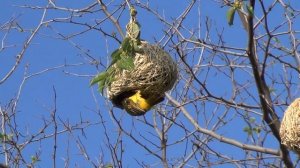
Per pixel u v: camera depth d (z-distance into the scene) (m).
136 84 10.73
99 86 10.16
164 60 10.83
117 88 10.80
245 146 12.09
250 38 10.80
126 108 10.83
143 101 10.75
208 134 12.58
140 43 10.84
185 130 13.05
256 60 11.16
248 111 12.29
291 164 11.48
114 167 12.48
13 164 12.39
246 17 10.77
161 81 10.75
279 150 11.84
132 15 10.86
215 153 13.05
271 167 12.91
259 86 11.23
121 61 9.85
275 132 11.35
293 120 10.76
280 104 11.95
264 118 11.36
